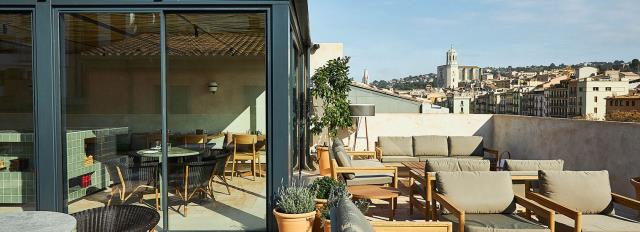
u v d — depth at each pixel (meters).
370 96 14.21
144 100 6.98
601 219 4.19
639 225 4.01
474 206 4.27
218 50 8.10
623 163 6.17
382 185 6.00
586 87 60.66
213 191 4.99
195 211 4.84
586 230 3.88
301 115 7.92
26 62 4.57
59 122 4.36
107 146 5.25
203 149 5.85
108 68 7.03
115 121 6.90
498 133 10.34
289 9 4.41
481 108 80.19
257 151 4.83
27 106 4.65
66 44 4.68
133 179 4.91
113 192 4.96
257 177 4.77
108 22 4.77
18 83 4.75
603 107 60.72
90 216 3.31
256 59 7.88
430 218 4.92
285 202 4.25
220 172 5.07
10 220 2.78
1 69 4.87
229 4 4.30
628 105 48.94
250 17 4.59
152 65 5.01
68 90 4.82
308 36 8.23
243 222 4.65
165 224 4.59
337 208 2.72
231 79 8.34
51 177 4.33
